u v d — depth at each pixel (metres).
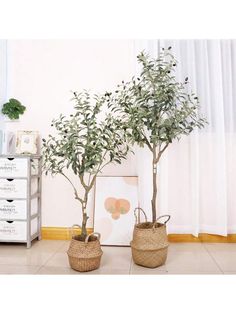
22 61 3.18
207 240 3.10
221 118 2.94
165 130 2.46
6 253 2.79
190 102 2.73
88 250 2.36
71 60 3.16
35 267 2.46
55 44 3.17
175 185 3.08
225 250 2.86
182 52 3.00
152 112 2.45
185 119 2.74
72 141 2.35
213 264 2.52
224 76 3.00
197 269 2.42
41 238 3.18
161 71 2.50
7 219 2.90
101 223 3.04
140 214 3.01
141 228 2.53
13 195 2.91
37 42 3.17
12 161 2.90
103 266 2.49
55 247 2.96
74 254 2.36
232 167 3.04
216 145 2.97
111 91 3.12
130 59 3.11
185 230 3.09
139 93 2.51
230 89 2.99
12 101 3.12
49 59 3.17
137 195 3.05
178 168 3.07
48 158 2.59
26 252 2.81
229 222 3.07
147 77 2.57
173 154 3.07
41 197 3.19
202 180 3.05
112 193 3.08
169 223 3.07
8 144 3.15
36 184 3.14
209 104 2.97
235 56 3.00
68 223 3.18
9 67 3.18
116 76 3.12
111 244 3.00
